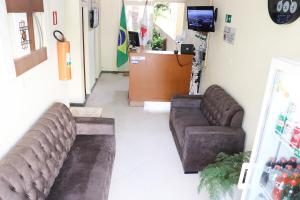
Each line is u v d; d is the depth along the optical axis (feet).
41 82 8.05
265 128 5.56
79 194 6.44
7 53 5.64
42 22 7.98
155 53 15.94
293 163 5.35
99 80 22.63
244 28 9.95
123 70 25.13
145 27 23.66
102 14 23.16
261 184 5.91
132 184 9.10
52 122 7.66
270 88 5.23
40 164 6.18
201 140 9.26
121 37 23.16
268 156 5.75
